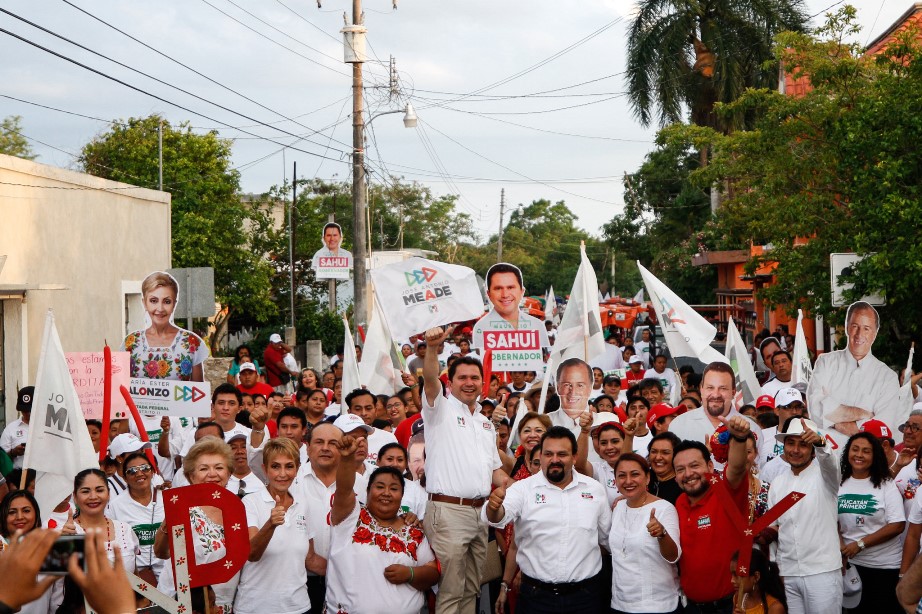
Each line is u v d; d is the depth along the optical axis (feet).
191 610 19.74
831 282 50.85
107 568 8.73
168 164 119.75
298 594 23.50
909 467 28.68
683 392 41.09
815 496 25.43
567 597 24.13
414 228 260.83
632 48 133.59
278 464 23.30
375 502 23.81
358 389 36.17
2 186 52.47
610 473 28.66
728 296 130.52
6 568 8.54
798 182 62.13
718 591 23.39
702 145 89.61
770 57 128.88
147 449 28.60
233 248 119.65
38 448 25.17
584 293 34.94
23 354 53.47
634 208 173.47
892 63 53.31
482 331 36.60
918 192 50.03
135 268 70.90
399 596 23.56
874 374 35.68
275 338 69.62
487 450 26.32
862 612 27.27
